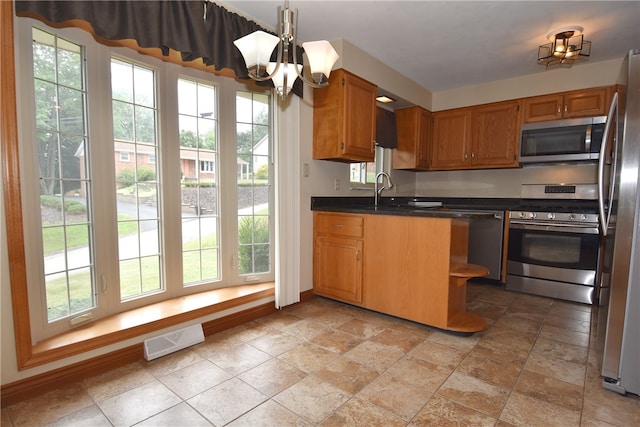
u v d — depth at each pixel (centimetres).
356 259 272
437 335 233
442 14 240
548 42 285
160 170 229
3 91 144
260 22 253
